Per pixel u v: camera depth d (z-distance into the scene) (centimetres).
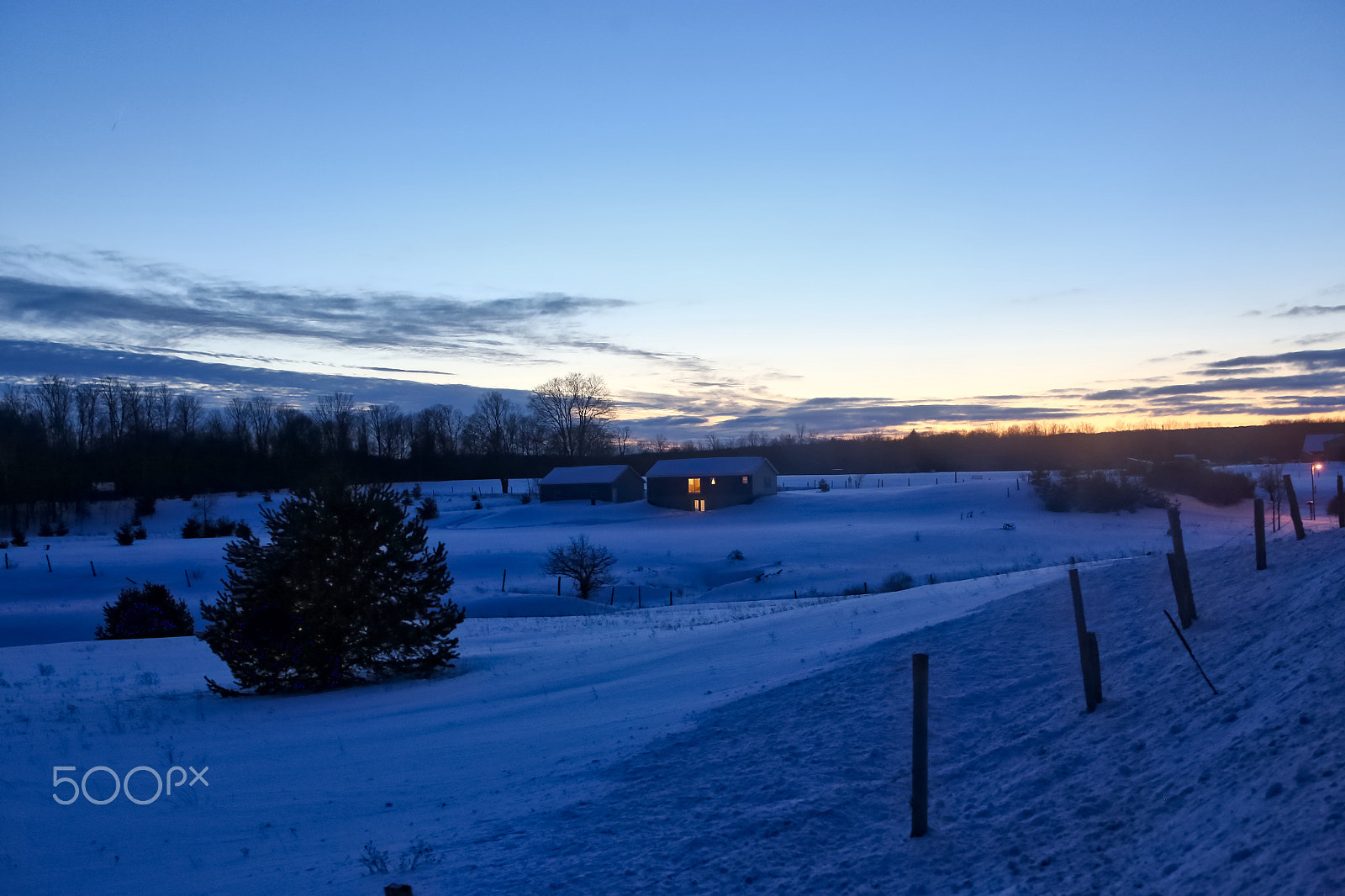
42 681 2403
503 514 8994
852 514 7775
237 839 1023
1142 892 618
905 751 1034
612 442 15288
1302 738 707
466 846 930
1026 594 1566
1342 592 973
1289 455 13000
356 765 1349
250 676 2134
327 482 2297
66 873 921
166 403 13538
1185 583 1155
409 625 2223
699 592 5247
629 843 887
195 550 6378
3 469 9675
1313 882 520
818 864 795
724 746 1173
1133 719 935
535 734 1449
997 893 683
